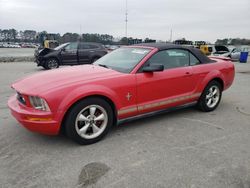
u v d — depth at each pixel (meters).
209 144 3.75
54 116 3.35
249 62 19.83
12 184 2.75
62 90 3.38
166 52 4.49
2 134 4.02
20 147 3.60
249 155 3.42
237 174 2.96
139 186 2.73
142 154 3.42
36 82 3.69
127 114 4.02
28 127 3.45
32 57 19.83
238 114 5.20
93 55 14.30
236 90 7.66
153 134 4.10
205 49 21.28
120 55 4.71
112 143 3.75
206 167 3.10
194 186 2.73
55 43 31.52
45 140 3.82
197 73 4.84
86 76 3.79
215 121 4.75
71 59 13.77
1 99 6.21
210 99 5.26
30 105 3.46
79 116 3.54
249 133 4.20
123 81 3.86
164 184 2.76
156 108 4.36
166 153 3.45
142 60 4.17
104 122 3.80
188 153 3.46
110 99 3.75
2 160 3.24
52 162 3.20
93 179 2.85
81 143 3.64
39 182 2.79
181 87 4.63
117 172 2.98
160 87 4.29
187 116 5.00
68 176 2.90
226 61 5.64
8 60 18.47
